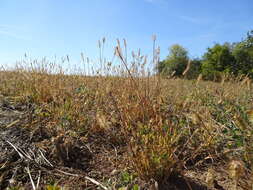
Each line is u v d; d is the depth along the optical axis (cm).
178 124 209
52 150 175
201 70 2570
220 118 245
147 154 149
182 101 247
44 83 299
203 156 184
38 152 175
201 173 163
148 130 186
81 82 337
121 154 185
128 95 227
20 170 154
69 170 160
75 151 183
